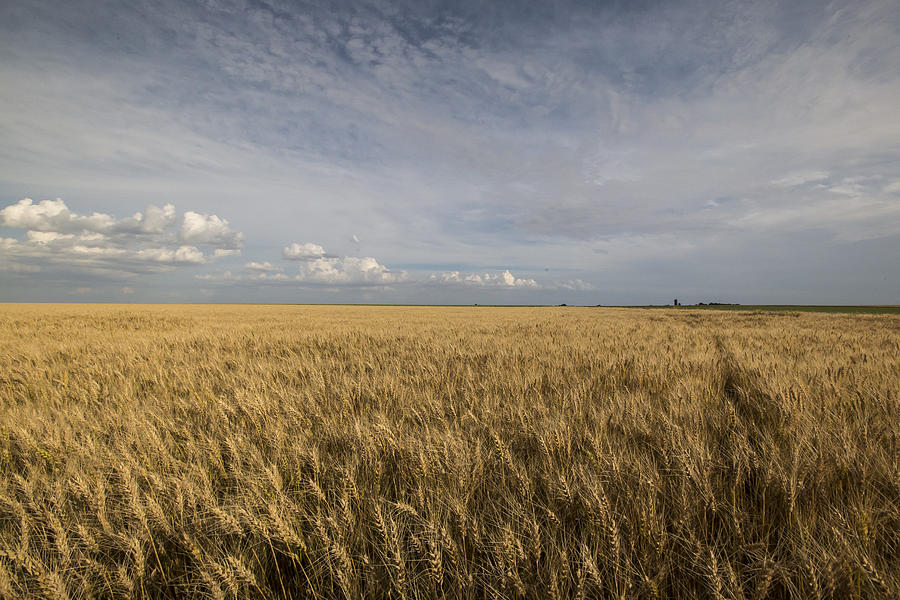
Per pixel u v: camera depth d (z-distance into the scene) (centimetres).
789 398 339
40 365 665
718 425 317
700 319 2319
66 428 327
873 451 241
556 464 257
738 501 217
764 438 282
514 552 171
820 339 926
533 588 167
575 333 1180
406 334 1166
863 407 354
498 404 386
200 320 2184
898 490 208
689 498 205
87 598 174
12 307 4541
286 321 2094
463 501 212
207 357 804
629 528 194
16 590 174
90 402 461
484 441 300
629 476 229
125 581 175
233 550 196
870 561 161
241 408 385
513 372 544
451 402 402
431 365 588
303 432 330
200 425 362
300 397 421
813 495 211
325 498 218
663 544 179
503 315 3092
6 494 231
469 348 816
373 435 295
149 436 292
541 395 433
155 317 2467
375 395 430
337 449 305
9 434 329
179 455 294
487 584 173
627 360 614
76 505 231
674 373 520
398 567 173
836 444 252
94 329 1533
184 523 206
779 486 216
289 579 196
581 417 326
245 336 1159
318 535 186
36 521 212
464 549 189
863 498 214
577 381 472
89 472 249
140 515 197
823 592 158
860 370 472
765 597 165
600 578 166
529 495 216
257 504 209
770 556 177
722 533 200
